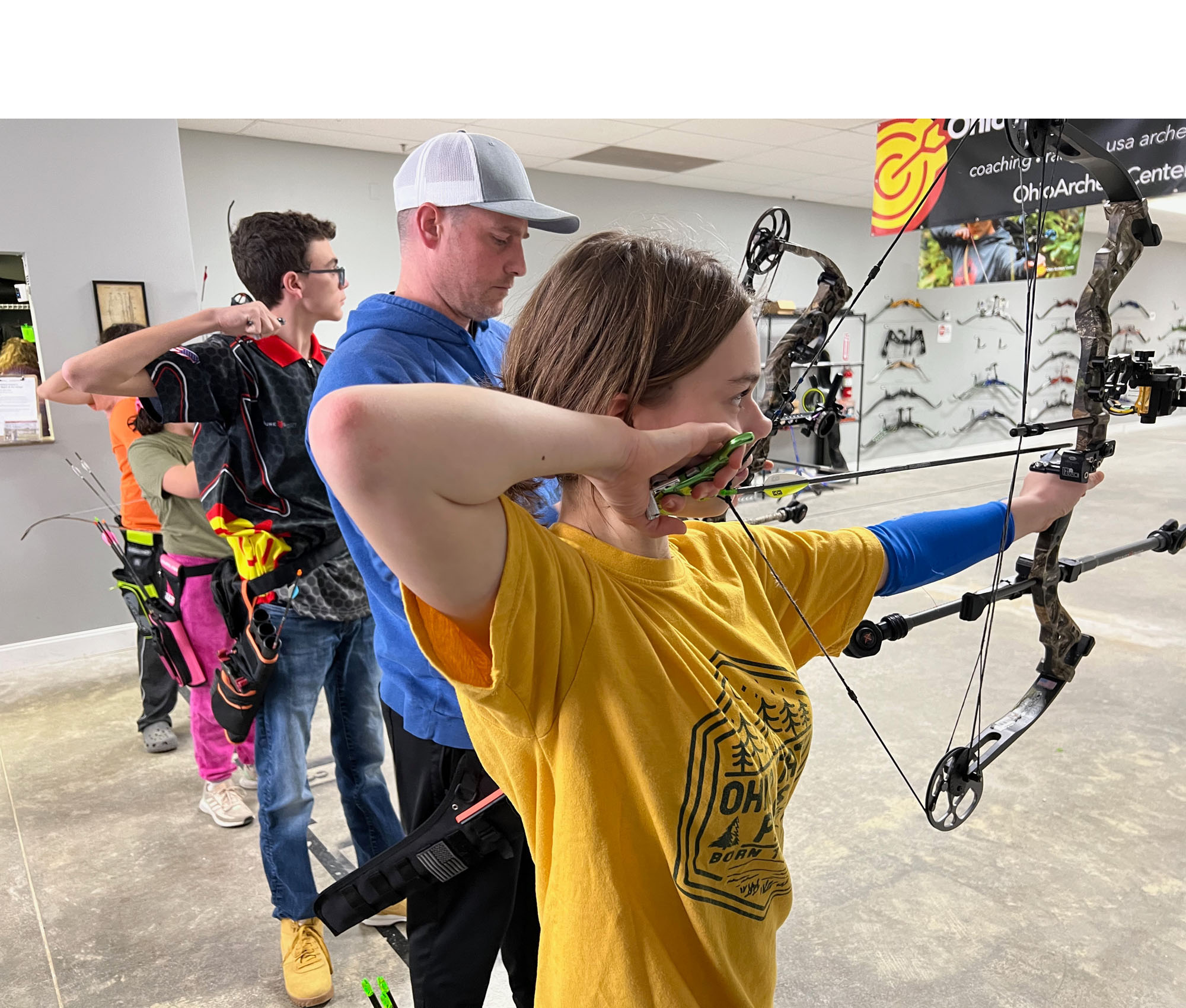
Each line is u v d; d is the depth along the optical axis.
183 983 1.60
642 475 0.47
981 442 8.51
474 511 0.43
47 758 2.56
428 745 1.07
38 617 3.42
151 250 3.46
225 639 2.11
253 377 1.50
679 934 0.57
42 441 3.34
